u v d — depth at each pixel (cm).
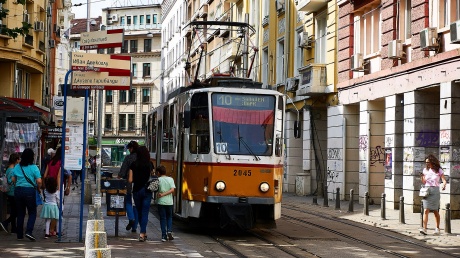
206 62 6041
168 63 8388
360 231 1869
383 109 2756
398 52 2453
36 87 3712
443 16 2222
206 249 1498
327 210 2514
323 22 3331
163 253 1362
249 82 1827
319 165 3400
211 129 1720
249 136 1731
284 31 3872
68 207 2539
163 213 1578
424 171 1784
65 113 1506
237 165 1703
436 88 2269
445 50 2180
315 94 3228
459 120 2103
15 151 2298
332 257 1398
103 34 1490
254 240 1680
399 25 2523
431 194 1750
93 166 6253
